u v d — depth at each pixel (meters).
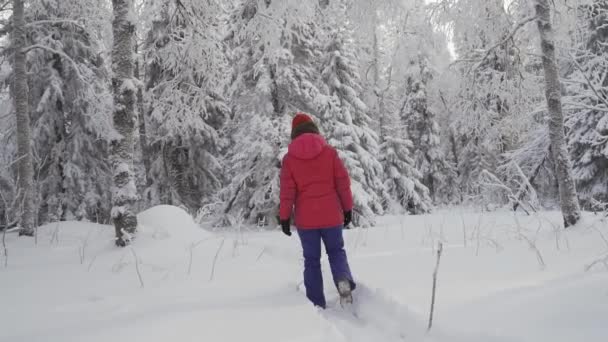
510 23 6.91
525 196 8.06
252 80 11.30
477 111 7.73
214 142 14.86
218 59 7.37
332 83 12.80
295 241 5.66
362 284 3.18
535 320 2.03
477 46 7.70
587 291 2.22
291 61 10.80
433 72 19.70
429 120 22.52
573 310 2.03
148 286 3.38
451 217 8.95
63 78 11.81
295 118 3.44
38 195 11.55
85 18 8.78
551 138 5.70
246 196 11.82
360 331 2.50
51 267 4.21
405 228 6.93
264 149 10.50
